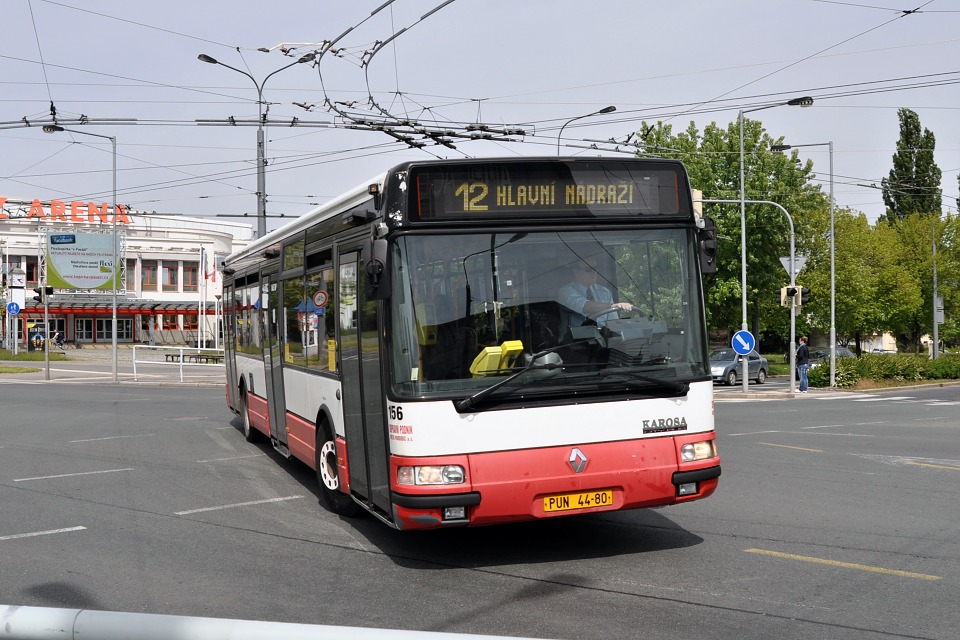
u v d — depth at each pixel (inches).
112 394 1095.0
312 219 382.0
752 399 1160.2
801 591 247.6
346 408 324.2
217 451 554.3
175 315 3294.8
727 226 1902.1
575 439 267.3
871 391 1347.2
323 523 349.7
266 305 493.4
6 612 139.1
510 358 266.1
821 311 2257.6
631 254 280.2
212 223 3617.1
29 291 3002.0
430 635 126.3
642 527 331.0
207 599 249.9
